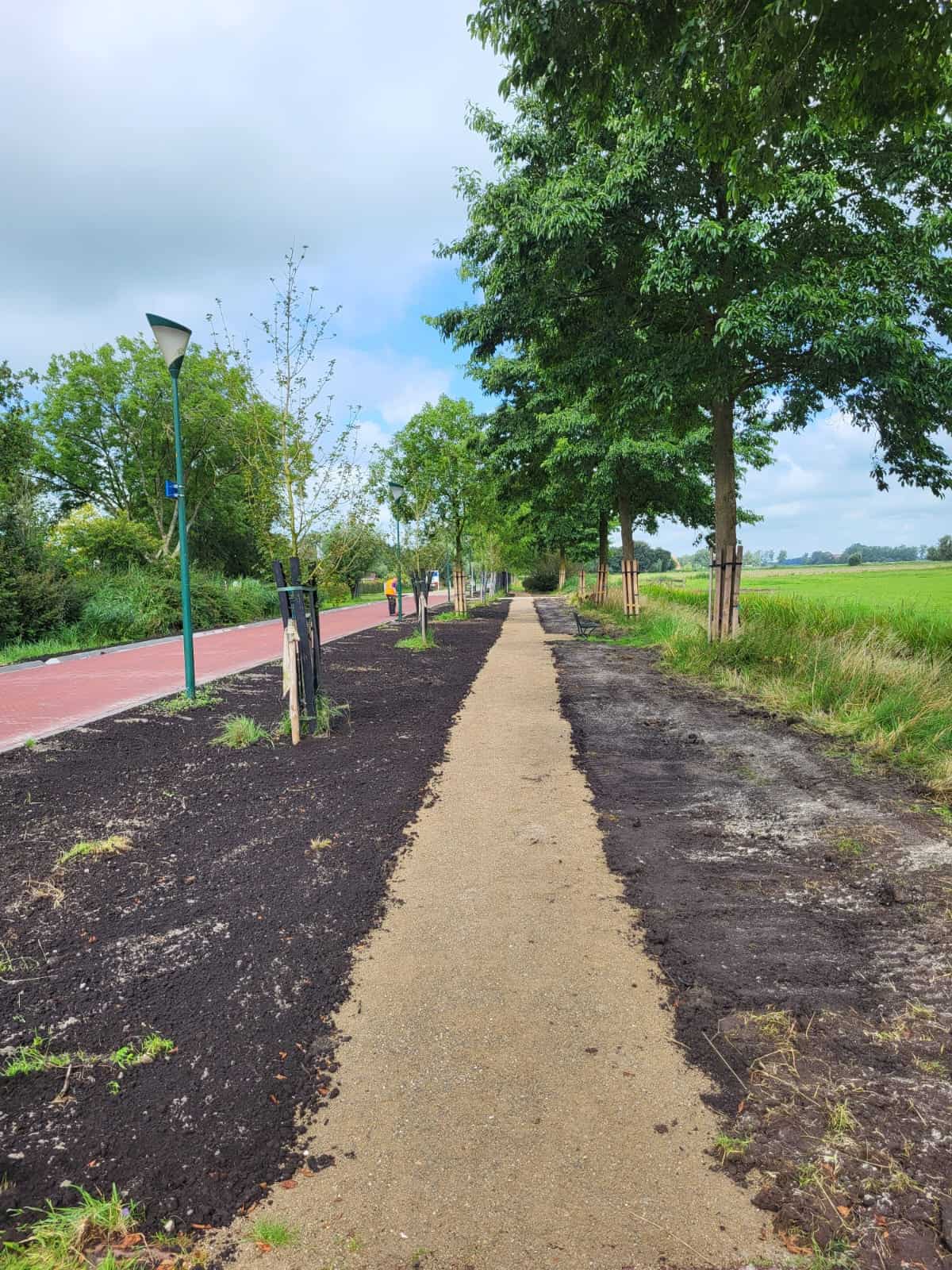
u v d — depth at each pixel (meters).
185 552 9.59
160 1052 2.66
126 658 15.71
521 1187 2.05
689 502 20.95
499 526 35.22
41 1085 2.48
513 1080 2.50
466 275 13.48
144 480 40.00
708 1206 1.99
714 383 10.72
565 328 11.55
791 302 8.73
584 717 8.51
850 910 3.71
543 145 10.50
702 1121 2.30
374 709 9.17
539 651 15.69
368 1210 1.98
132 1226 1.94
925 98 5.26
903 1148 2.17
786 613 12.53
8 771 6.43
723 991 3.01
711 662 11.49
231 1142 2.23
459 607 27.23
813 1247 1.84
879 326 8.68
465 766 6.45
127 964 3.29
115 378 38.41
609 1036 2.73
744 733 7.53
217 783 6.01
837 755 6.62
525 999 2.97
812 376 10.22
